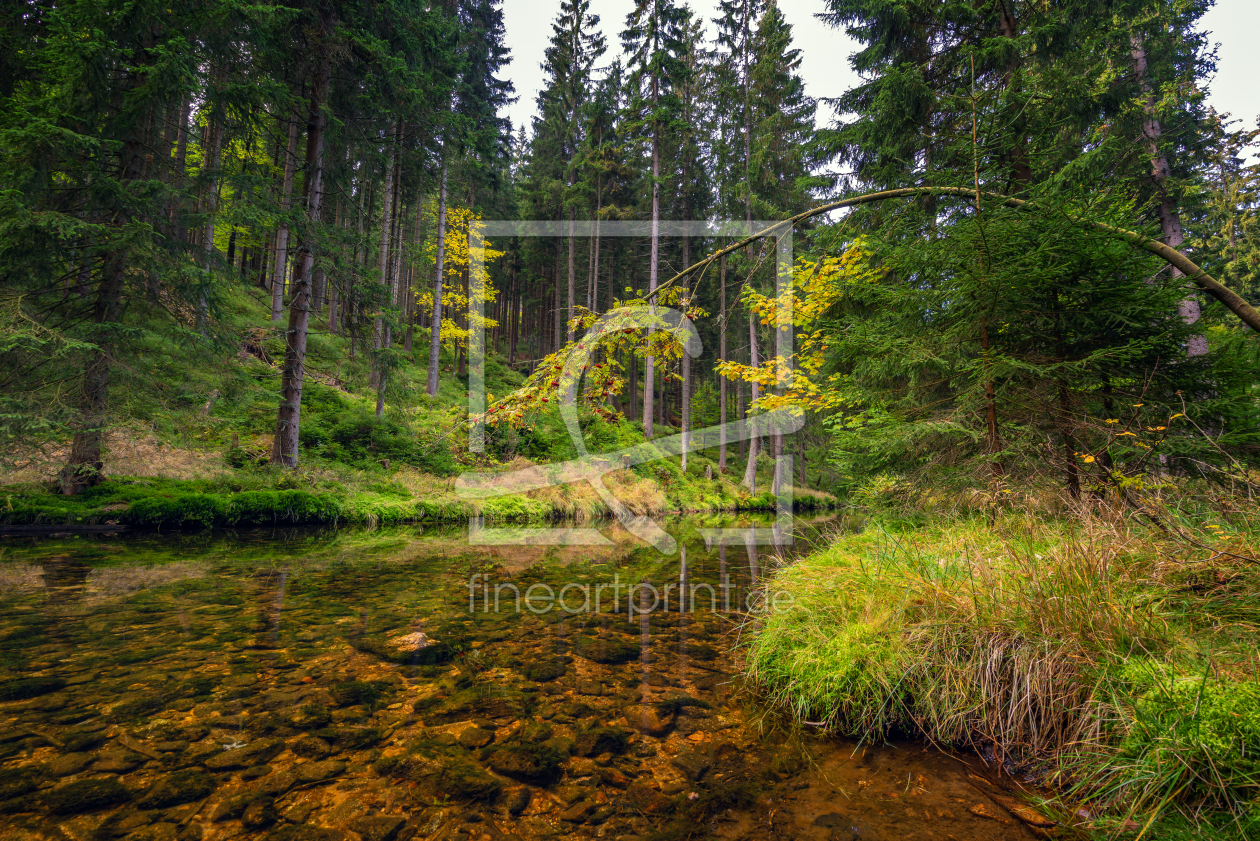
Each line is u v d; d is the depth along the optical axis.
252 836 1.57
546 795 1.84
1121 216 3.71
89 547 6.63
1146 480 3.29
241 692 2.65
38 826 1.58
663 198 23.81
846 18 8.39
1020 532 3.21
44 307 8.11
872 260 5.80
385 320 12.26
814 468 20.77
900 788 1.89
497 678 2.96
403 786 1.87
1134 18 8.46
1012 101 4.86
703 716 2.53
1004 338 4.07
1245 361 3.32
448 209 23.20
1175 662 1.91
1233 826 1.41
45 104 7.60
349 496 10.84
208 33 8.70
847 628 2.79
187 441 10.77
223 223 9.28
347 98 11.71
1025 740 2.09
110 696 2.55
